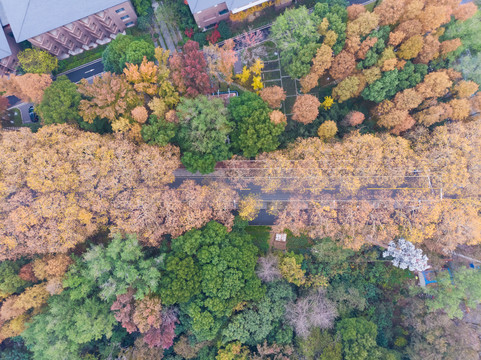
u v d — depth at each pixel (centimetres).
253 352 4472
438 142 4738
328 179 4878
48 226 4281
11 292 4256
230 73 5191
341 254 4856
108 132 4988
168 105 4562
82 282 4206
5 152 4147
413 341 4688
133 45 4712
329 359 4244
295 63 4834
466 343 4344
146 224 4503
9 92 4881
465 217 4609
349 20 4938
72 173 4266
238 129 4619
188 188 4591
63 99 4403
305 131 5066
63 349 4088
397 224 4994
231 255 4234
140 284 4109
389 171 4847
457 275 4581
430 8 4541
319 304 4581
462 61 4831
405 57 4762
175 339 4697
